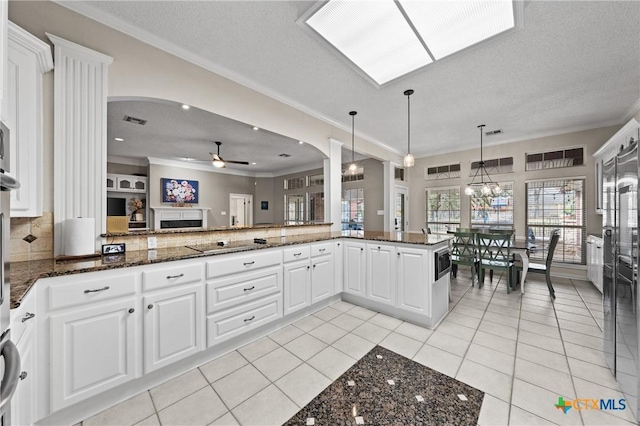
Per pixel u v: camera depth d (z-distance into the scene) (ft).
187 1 6.14
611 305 6.08
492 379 5.88
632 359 5.02
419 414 4.87
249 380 5.90
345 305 10.51
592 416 4.82
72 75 5.99
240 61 8.55
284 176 31.14
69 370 4.59
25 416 3.92
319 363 6.54
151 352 5.57
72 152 5.99
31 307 4.11
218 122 14.10
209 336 6.56
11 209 4.59
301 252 9.09
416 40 7.32
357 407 5.06
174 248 7.55
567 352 6.97
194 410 5.02
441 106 11.94
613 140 11.30
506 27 6.72
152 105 11.84
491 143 17.88
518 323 8.80
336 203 14.06
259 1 6.15
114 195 23.56
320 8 6.22
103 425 4.67
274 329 8.34
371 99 11.27
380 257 9.64
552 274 15.31
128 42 6.95
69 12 6.08
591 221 14.20
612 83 9.77
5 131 3.22
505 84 9.90
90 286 4.83
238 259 7.20
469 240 13.20
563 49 7.74
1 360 2.80
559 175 15.24
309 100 11.35
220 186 28.73
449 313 9.68
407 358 6.73
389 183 19.63
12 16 5.45
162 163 24.20
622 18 6.45
